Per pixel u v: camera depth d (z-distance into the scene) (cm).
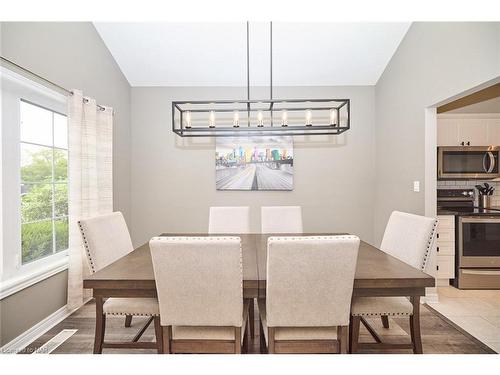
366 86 423
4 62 210
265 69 391
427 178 302
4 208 226
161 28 327
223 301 153
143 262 199
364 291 166
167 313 155
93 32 322
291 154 421
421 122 308
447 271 348
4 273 224
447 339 235
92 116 301
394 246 236
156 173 423
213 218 315
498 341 232
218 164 420
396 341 230
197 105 422
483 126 391
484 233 343
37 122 262
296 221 318
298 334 162
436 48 282
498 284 340
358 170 425
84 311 285
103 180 329
